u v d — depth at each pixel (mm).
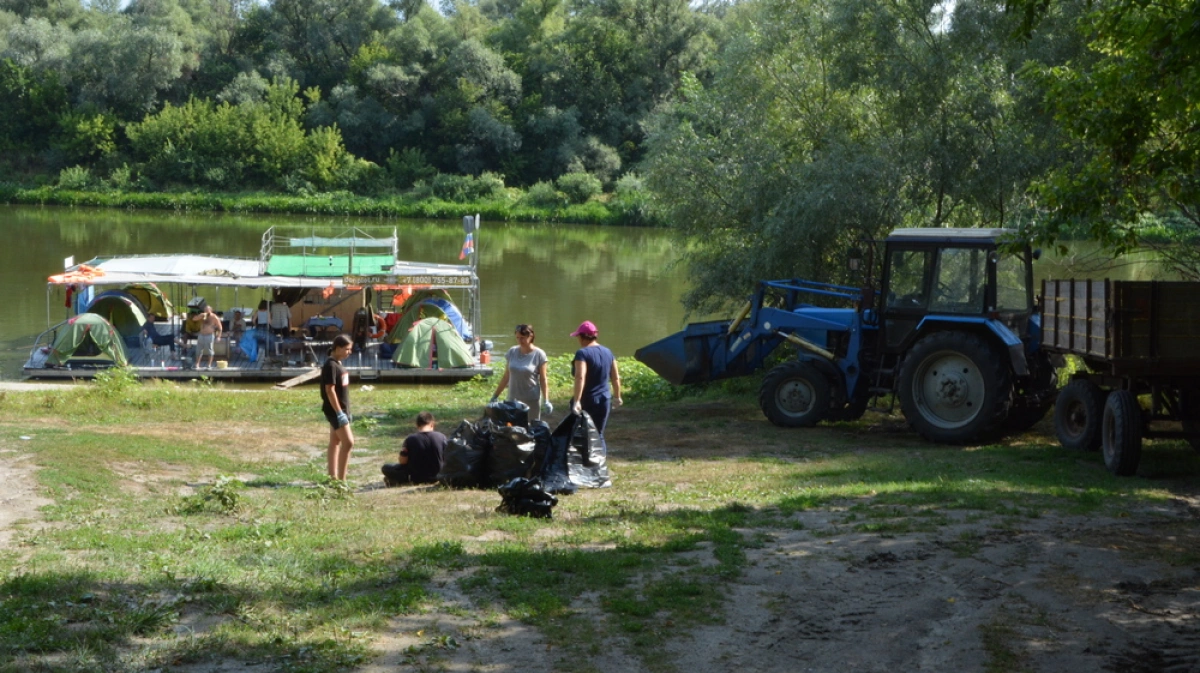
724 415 16812
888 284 14391
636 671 5227
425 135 89000
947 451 12625
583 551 7457
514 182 87312
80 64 87812
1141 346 10180
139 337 26000
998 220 20312
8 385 21547
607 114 90375
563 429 10586
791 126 23500
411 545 7508
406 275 26688
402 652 5371
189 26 96188
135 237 53500
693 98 24656
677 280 42000
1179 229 16422
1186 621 5961
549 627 5777
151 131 82312
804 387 15039
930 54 19844
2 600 5883
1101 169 9930
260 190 81500
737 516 8656
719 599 6312
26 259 42938
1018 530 7941
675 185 23188
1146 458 11422
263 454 13008
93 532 7805
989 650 5547
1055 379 14133
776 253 20688
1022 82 18375
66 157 82375
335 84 95438
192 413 16781
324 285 26453
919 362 13492
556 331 30266
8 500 8984
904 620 5992
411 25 93438
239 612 5875
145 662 5062
